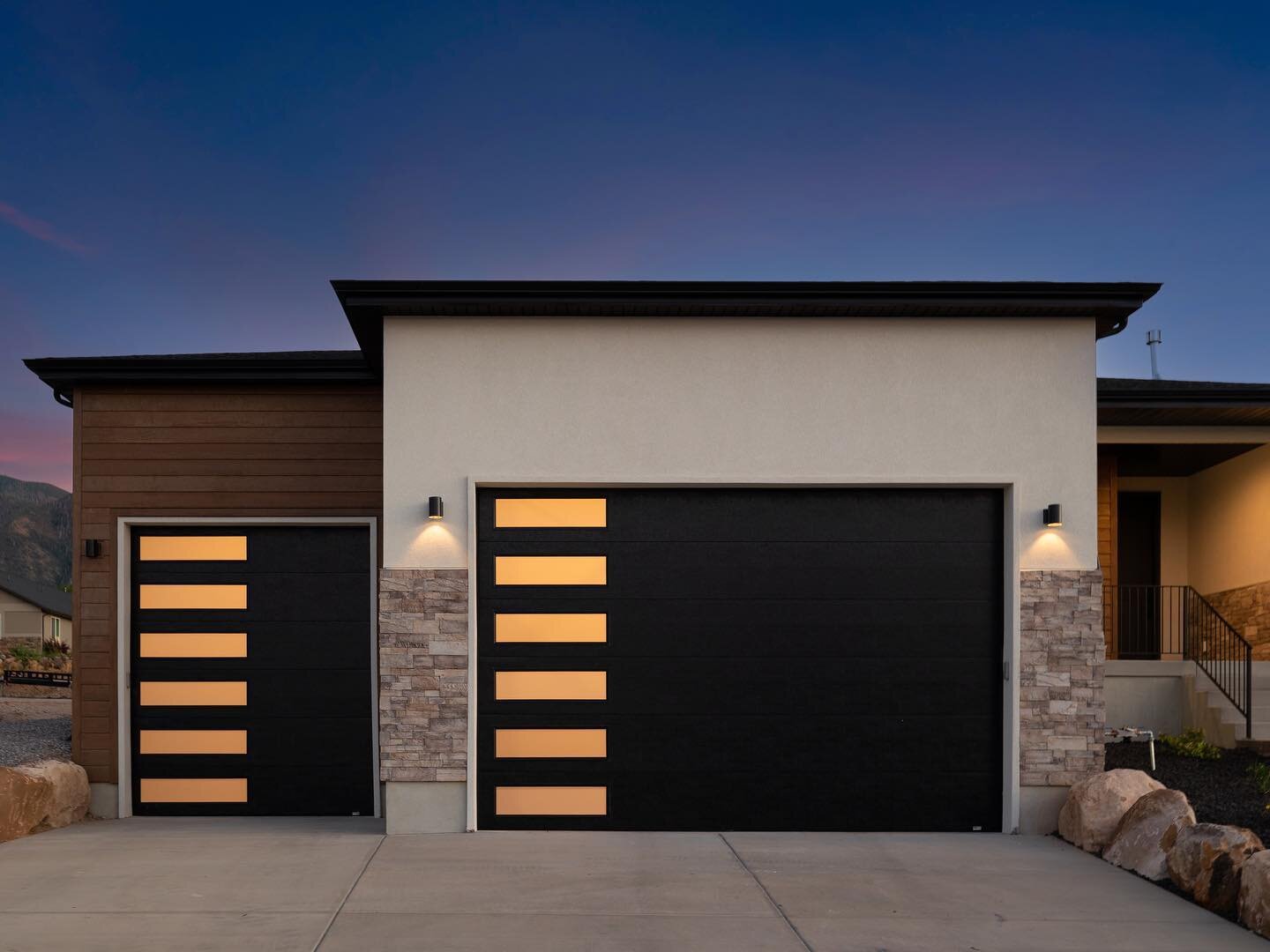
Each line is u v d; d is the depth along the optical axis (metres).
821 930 5.34
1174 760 9.54
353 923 5.41
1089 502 7.77
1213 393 10.47
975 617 7.84
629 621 7.76
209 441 9.16
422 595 7.58
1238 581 12.66
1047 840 7.38
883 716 7.76
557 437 7.70
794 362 7.81
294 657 9.03
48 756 9.23
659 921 5.46
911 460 7.78
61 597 46.53
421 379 7.70
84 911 5.61
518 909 5.66
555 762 7.64
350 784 8.93
